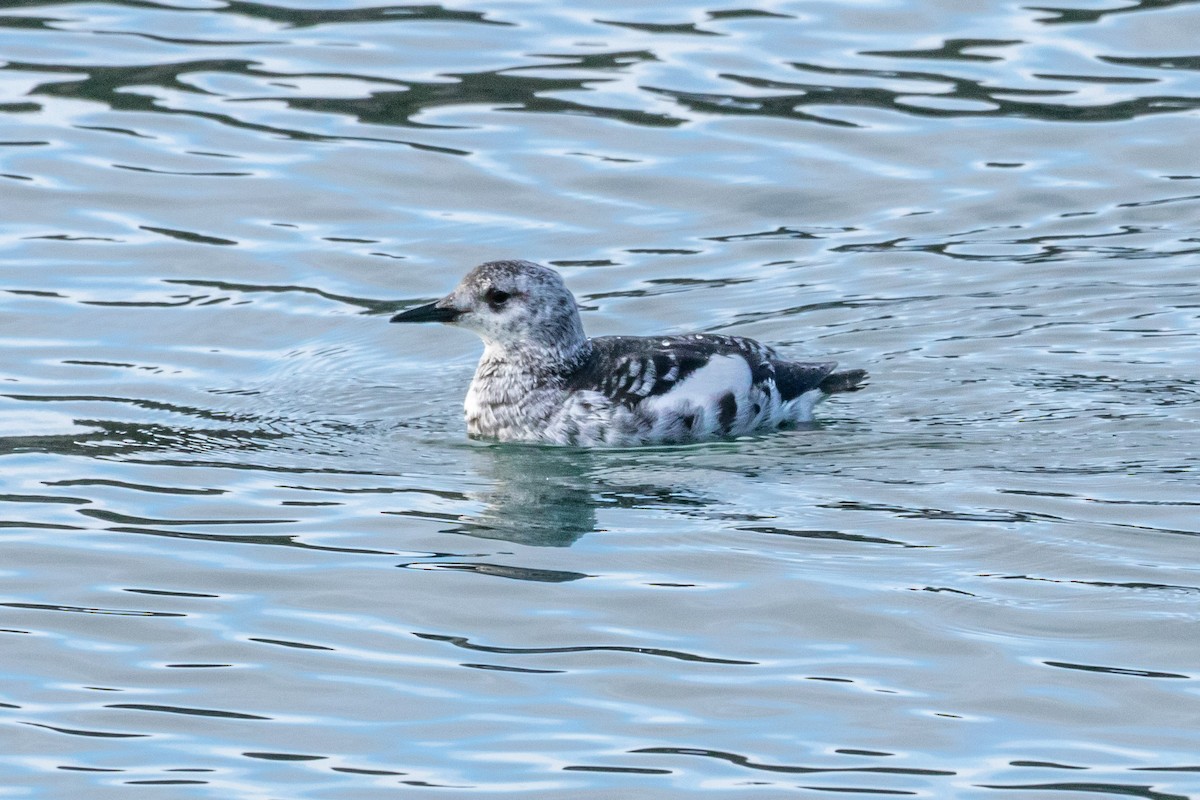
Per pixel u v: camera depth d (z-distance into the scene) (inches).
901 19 926.4
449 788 381.4
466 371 674.2
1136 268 724.7
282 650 441.1
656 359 596.4
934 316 689.0
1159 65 875.4
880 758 390.9
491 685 422.9
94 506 533.0
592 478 558.3
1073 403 607.5
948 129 829.8
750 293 711.7
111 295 712.4
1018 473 548.1
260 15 936.3
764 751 394.0
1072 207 776.9
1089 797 374.9
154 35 911.7
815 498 533.3
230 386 645.9
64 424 603.8
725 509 526.9
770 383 602.2
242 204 780.0
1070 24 916.6
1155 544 492.7
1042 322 681.0
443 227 763.4
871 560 487.5
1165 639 438.9
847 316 691.4
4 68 869.8
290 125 830.5
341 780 384.8
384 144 818.8
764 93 855.7
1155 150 813.2
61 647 442.0
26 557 494.3
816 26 920.3
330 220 768.9
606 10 944.3
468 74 872.3
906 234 759.1
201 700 418.0
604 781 382.9
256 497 543.8
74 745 398.9
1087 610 454.6
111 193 783.1
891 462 562.6
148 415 615.5
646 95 855.7
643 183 794.8
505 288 597.0
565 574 482.3
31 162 801.6
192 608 463.2
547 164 806.5
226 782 384.2
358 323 700.7
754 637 444.5
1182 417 591.8
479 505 537.0
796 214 773.9
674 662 433.1
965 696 415.8
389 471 570.6
